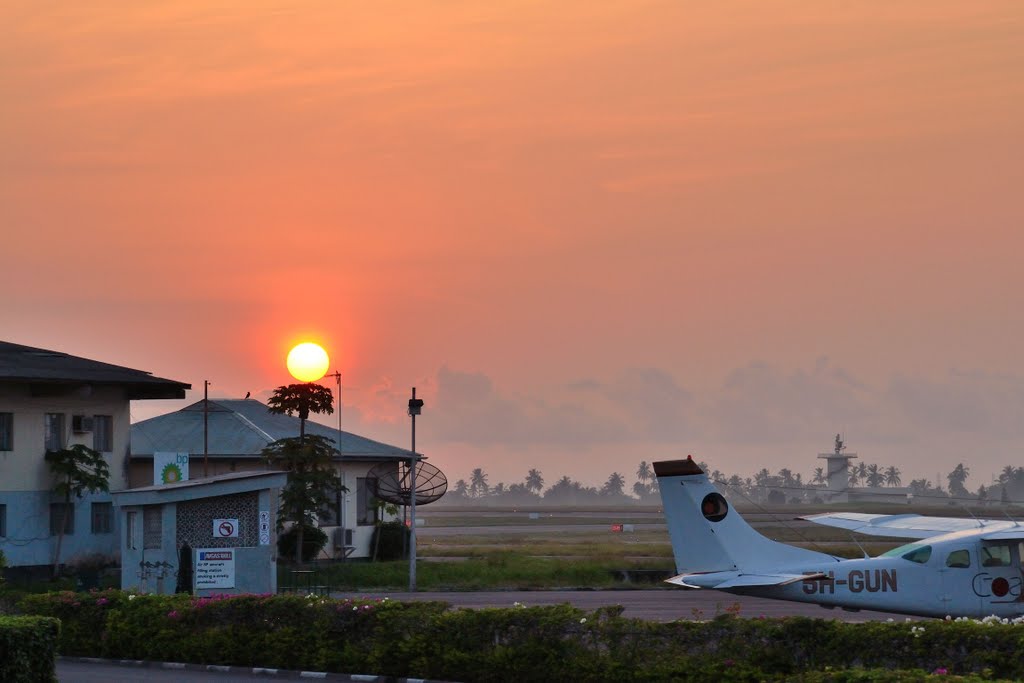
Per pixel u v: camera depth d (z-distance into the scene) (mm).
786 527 197500
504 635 31141
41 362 78562
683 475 43094
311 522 83688
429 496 87500
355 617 33719
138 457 91125
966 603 41281
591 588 70000
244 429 95688
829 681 24984
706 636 28531
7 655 26672
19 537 71938
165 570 51781
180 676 34125
